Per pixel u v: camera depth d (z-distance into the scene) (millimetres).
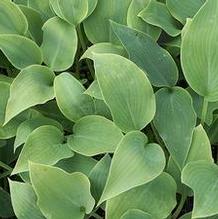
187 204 1418
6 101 1354
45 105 1404
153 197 1215
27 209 1237
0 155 1418
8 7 1417
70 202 1218
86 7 1406
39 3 1502
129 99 1248
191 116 1253
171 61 1336
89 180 1236
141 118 1256
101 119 1280
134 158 1193
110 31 1428
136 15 1422
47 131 1291
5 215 1359
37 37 1478
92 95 1299
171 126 1254
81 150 1253
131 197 1211
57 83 1308
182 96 1286
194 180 1167
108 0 1447
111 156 1313
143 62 1331
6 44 1379
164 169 1263
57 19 1432
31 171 1195
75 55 1503
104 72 1238
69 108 1313
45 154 1258
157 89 1346
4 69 1601
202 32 1245
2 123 1345
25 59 1394
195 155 1228
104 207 1270
